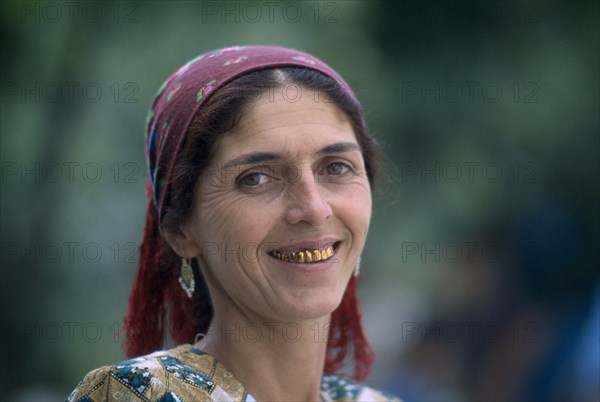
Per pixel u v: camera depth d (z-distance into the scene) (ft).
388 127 34.30
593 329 35.29
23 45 30.50
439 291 40.22
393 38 35.27
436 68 35.32
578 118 36.45
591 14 36.45
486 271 38.70
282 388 14.39
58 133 30.71
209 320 15.84
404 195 35.19
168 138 14.01
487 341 38.88
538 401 36.76
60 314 32.01
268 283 13.58
